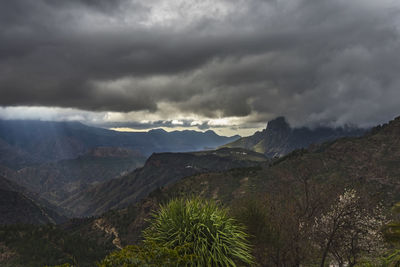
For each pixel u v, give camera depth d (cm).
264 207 1472
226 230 859
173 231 828
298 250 1521
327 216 1741
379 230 1881
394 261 1123
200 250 761
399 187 5584
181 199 895
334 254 1875
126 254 602
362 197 1748
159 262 620
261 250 1356
